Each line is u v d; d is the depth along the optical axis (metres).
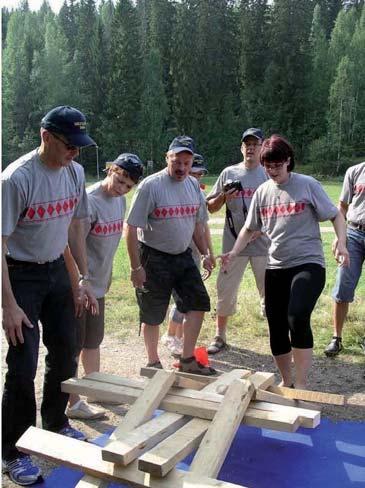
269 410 2.98
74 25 78.69
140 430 2.76
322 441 3.52
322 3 84.44
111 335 5.79
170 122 65.12
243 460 3.29
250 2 67.31
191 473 2.50
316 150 60.84
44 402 3.35
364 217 4.90
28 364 2.93
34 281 2.99
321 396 3.41
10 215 2.79
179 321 5.20
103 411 3.85
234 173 5.29
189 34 64.12
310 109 65.81
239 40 67.12
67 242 3.22
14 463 3.03
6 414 2.99
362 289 7.88
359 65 65.69
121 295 7.60
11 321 2.83
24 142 59.12
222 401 2.94
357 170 4.97
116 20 61.34
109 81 61.75
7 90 62.22
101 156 60.59
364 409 4.05
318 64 67.12
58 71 64.19
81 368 4.59
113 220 3.76
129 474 2.53
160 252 4.36
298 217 3.88
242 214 5.20
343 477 3.12
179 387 3.23
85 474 2.67
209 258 4.75
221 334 5.36
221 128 64.81
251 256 5.25
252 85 66.94
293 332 3.81
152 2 68.81
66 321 3.21
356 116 62.50
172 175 4.29
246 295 7.20
